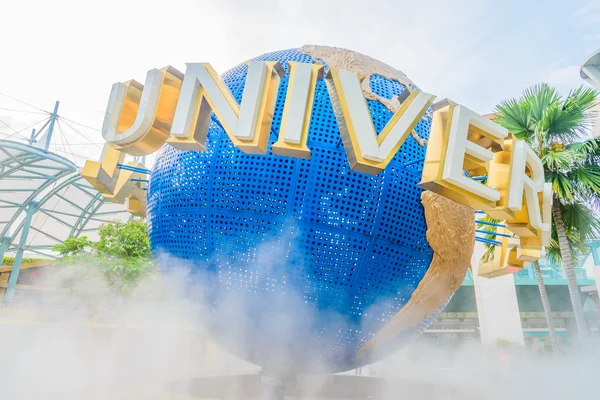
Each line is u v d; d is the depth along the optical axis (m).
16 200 37.03
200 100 5.09
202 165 5.80
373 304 5.63
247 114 4.79
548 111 14.73
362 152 4.66
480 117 5.12
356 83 4.90
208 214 5.67
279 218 5.38
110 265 17.00
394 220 5.58
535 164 5.84
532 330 38.31
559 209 15.09
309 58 6.54
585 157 15.20
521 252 7.00
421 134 6.14
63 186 36.16
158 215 6.36
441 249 5.81
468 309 40.28
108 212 39.81
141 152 5.29
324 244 5.37
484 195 5.04
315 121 5.65
